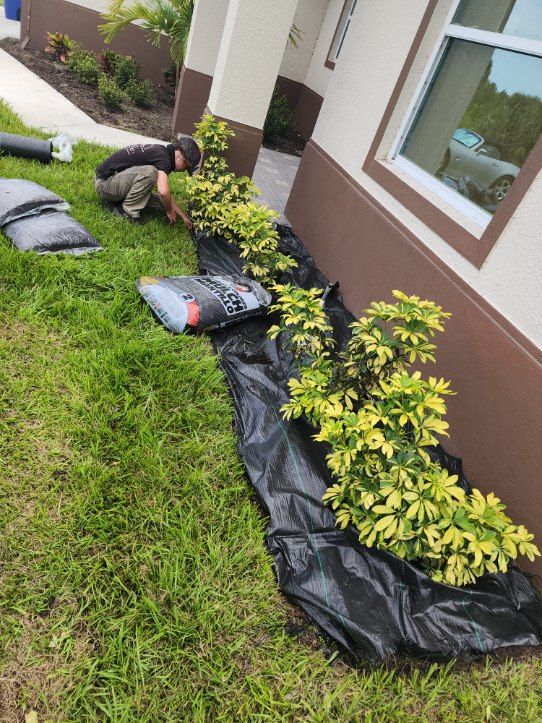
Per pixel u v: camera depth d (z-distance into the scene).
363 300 3.53
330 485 2.12
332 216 4.13
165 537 1.84
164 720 1.41
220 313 2.94
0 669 1.40
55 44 8.10
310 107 9.34
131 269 3.16
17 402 2.12
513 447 2.18
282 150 8.29
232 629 1.65
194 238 3.98
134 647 1.52
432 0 2.96
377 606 1.74
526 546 1.74
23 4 8.27
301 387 2.22
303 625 1.74
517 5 2.50
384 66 3.51
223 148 4.33
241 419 2.42
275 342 3.02
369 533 1.82
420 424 1.86
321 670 1.62
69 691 1.41
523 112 2.48
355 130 3.89
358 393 2.25
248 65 4.29
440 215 2.82
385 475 1.78
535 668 1.81
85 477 1.92
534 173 2.19
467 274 2.59
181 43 7.48
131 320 2.85
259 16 4.06
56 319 2.61
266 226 3.55
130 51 8.79
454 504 1.75
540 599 1.96
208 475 2.12
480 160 2.76
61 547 1.71
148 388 2.40
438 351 2.72
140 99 7.45
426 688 1.65
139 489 1.96
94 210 3.81
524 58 2.47
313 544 1.91
